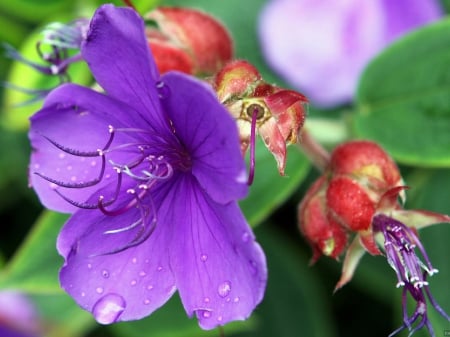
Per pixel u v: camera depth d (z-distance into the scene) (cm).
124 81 31
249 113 31
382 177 34
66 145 32
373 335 44
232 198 29
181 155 31
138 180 32
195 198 31
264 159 38
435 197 41
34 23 45
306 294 43
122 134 32
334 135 41
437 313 39
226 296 30
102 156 31
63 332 43
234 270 29
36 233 38
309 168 43
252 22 45
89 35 30
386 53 40
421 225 34
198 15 37
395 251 33
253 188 38
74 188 32
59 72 37
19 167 45
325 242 34
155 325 41
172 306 41
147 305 31
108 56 30
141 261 31
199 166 30
